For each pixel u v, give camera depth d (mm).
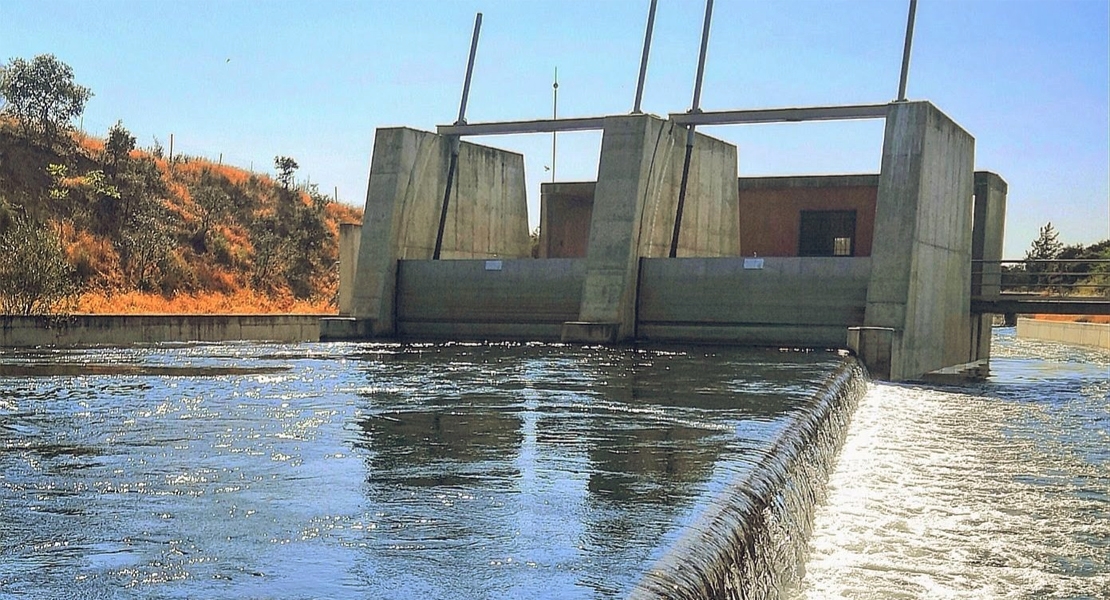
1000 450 17188
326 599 5445
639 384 17906
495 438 11477
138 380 18031
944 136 32125
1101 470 15516
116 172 57844
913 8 31609
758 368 21672
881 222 30094
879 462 15805
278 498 8164
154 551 6496
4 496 8211
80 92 58094
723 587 6461
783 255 41688
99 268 50094
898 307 29469
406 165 36875
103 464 9703
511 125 36969
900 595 9180
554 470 9453
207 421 12820
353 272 42219
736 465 9688
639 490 8492
